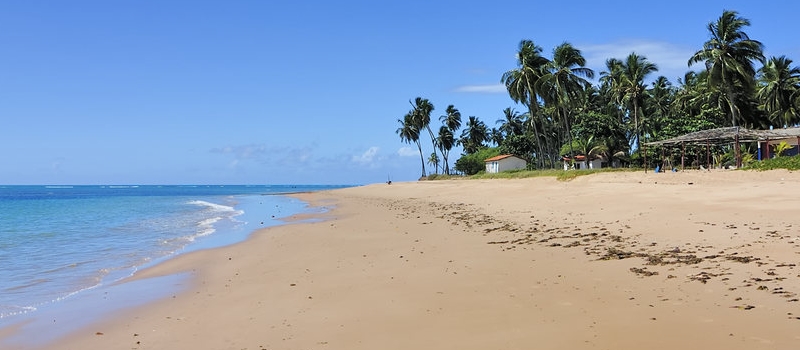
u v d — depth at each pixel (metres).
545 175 54.25
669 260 11.31
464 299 9.50
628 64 66.00
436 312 8.80
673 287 9.09
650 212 19.73
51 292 12.12
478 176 78.50
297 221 30.42
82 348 8.16
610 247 13.74
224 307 10.28
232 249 18.88
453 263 13.20
